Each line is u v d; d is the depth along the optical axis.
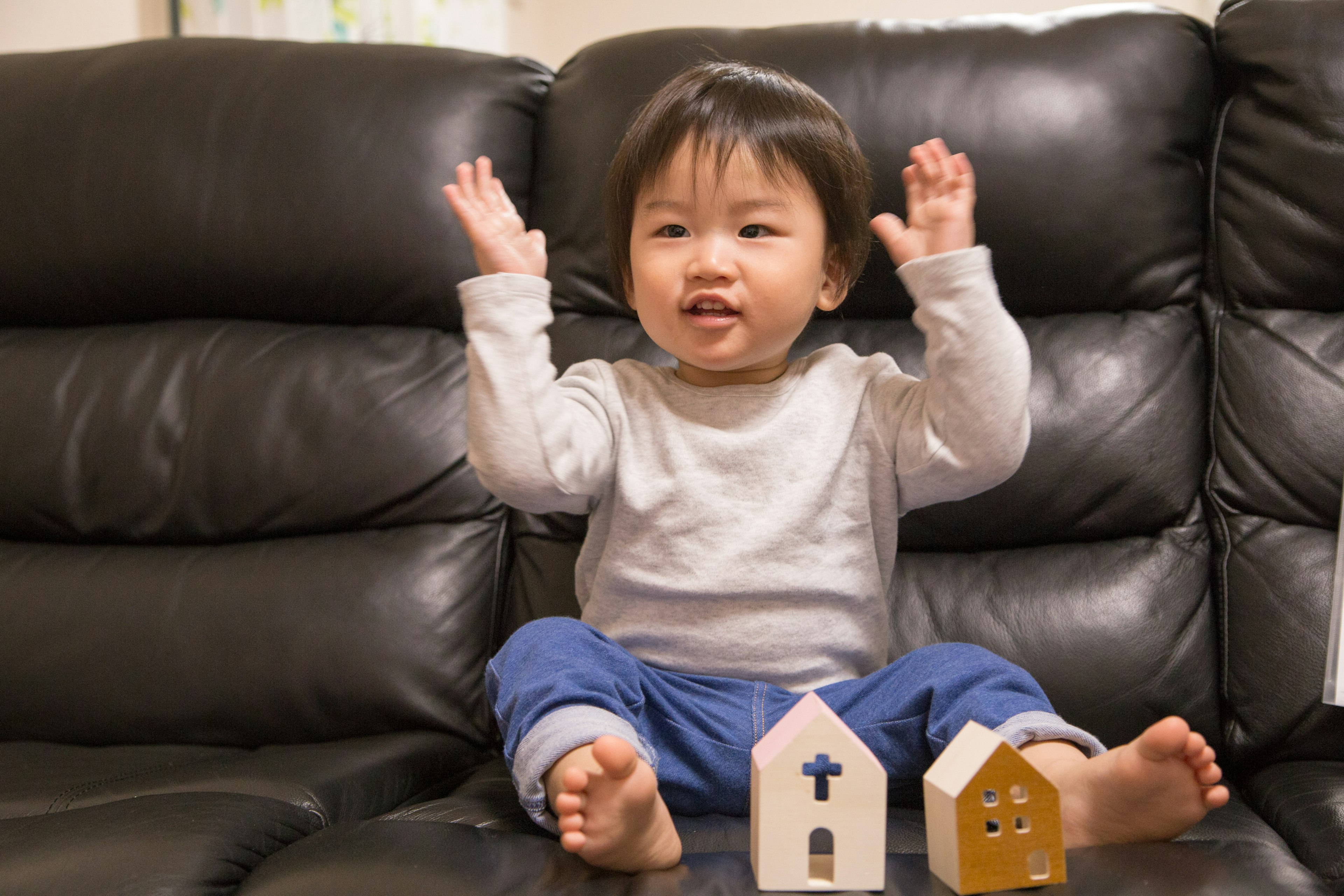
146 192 1.29
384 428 1.22
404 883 0.61
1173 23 1.21
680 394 0.96
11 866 0.68
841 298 0.99
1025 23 1.23
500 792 0.91
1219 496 1.10
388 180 1.26
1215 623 1.07
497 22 2.13
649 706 0.81
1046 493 1.12
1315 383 1.08
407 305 1.28
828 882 0.60
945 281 0.82
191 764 0.97
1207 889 0.56
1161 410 1.12
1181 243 1.17
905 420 0.90
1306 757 0.97
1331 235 1.10
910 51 1.21
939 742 0.74
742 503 0.90
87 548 1.26
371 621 1.13
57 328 1.37
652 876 0.62
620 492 0.92
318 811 0.85
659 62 1.26
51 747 1.11
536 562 1.19
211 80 1.32
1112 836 0.64
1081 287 1.18
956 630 1.08
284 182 1.27
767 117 0.89
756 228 0.88
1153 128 1.17
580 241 1.26
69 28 1.91
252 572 1.18
